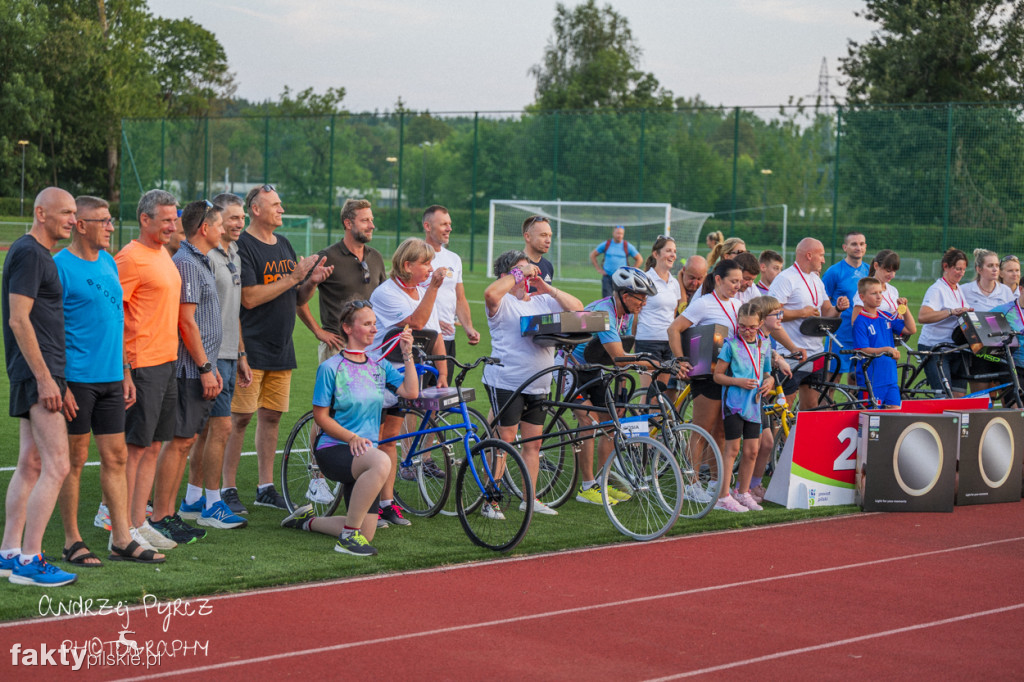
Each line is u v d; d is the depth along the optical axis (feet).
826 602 16.66
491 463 20.49
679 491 20.38
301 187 113.91
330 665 13.41
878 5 146.92
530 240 23.30
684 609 16.12
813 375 27.17
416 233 112.68
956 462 24.08
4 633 14.21
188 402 19.49
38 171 185.06
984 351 29.30
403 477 22.71
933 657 14.26
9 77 182.60
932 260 89.25
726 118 100.58
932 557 19.69
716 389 23.35
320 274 22.57
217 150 115.55
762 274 30.22
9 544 16.72
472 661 13.67
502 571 18.10
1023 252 85.61
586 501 23.84
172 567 17.51
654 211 101.09
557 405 21.91
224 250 20.57
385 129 112.06
